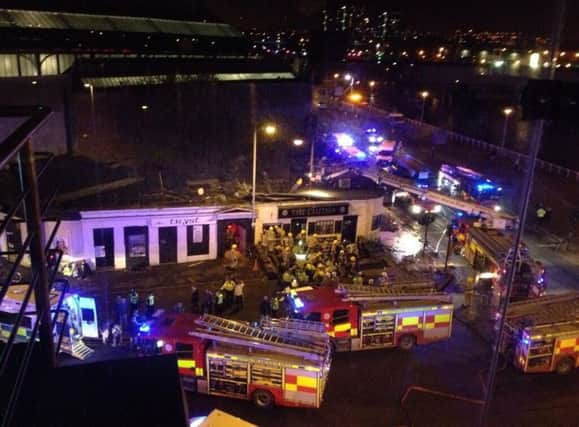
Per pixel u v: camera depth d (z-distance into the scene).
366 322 21.44
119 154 36.91
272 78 49.78
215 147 39.16
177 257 30.25
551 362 20.36
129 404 3.07
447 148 64.94
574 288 29.48
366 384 19.89
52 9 44.41
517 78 117.44
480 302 27.03
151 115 37.44
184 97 38.34
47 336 3.54
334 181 35.19
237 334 18.33
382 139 56.66
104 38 45.88
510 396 19.42
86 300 21.47
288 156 40.78
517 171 55.53
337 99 95.31
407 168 45.91
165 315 20.14
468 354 22.25
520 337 20.53
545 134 85.38
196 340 18.19
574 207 44.16
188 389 18.77
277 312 23.55
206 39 54.91
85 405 3.05
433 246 34.19
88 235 28.16
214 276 29.03
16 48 37.81
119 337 21.81
